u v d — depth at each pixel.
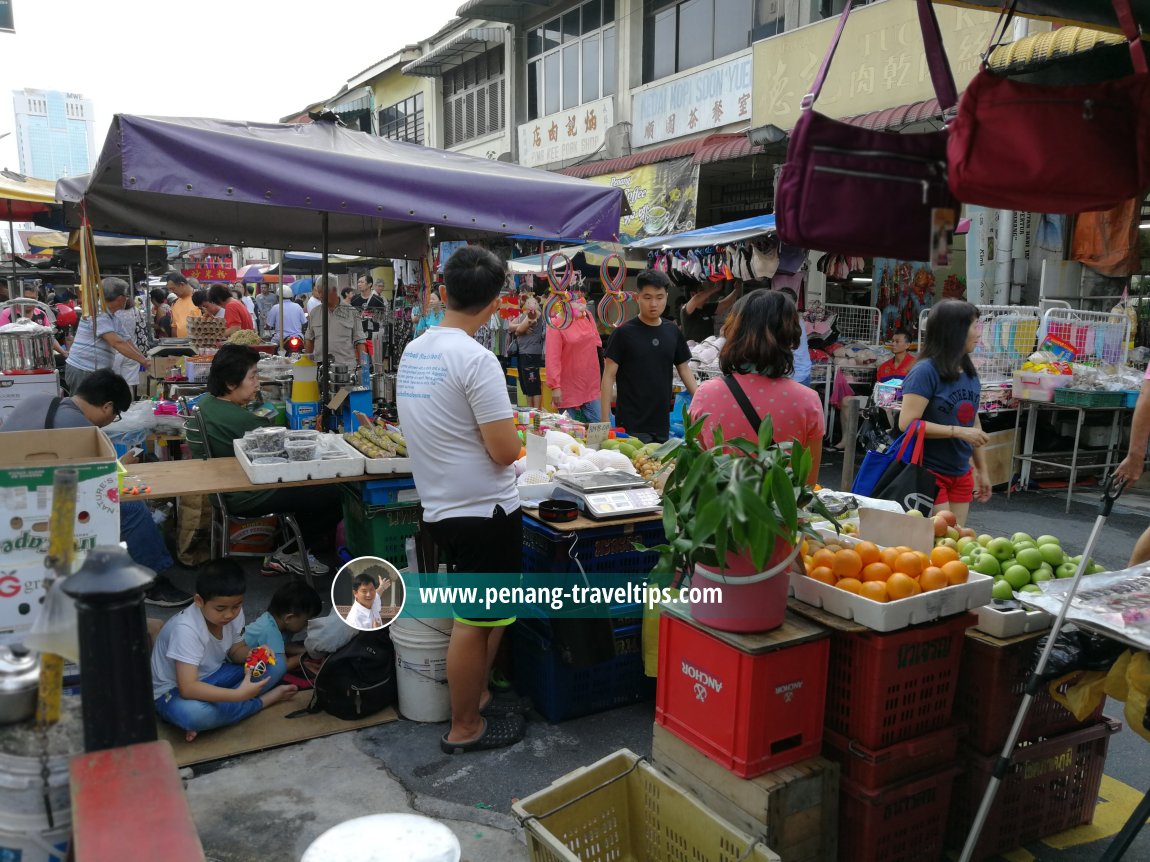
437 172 4.18
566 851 2.05
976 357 7.30
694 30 12.96
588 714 3.49
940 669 2.38
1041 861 2.61
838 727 2.38
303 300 17.53
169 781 1.47
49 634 1.53
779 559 2.21
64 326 12.56
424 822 1.67
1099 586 2.42
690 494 2.22
